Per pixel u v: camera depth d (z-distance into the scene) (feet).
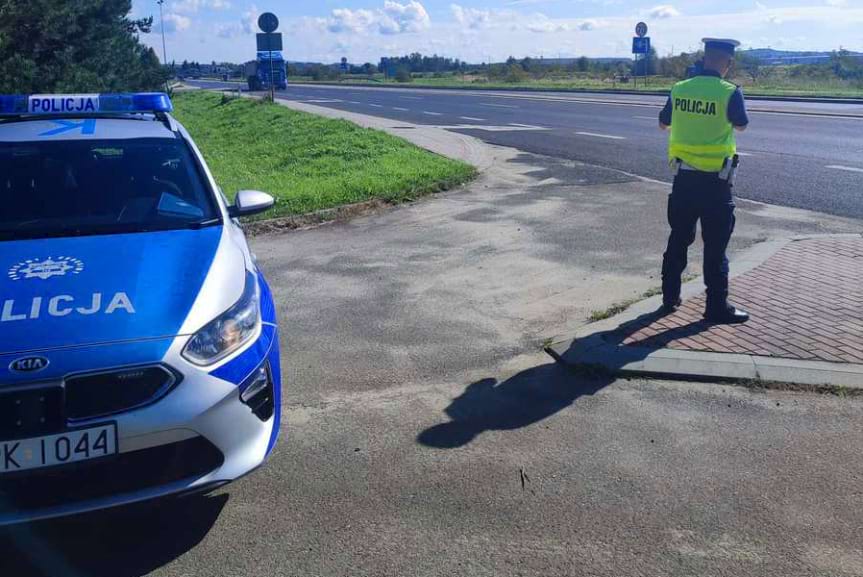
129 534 11.58
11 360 10.15
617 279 23.94
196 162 16.29
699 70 18.92
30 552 11.14
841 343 17.81
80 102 17.07
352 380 17.06
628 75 196.75
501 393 16.28
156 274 12.13
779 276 23.17
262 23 96.94
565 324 20.13
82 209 14.57
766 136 60.95
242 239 14.89
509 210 34.76
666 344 17.94
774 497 12.33
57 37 45.27
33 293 11.38
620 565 10.73
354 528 11.67
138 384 10.52
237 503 12.36
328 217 33.50
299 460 13.66
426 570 10.68
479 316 20.97
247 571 10.73
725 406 15.42
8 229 13.80
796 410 15.20
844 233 29.12
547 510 12.05
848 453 13.64
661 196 37.27
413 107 107.14
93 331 10.69
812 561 10.77
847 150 52.49
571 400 15.84
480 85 189.88
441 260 26.66
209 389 10.85
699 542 11.21
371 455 13.80
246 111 94.17
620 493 12.49
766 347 17.63
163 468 10.76
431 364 17.85
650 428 14.62
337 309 21.76
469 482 12.87
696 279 23.40
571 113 91.86
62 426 10.13
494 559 10.89
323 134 63.46
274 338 12.80
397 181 39.45
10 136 16.07
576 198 37.17
